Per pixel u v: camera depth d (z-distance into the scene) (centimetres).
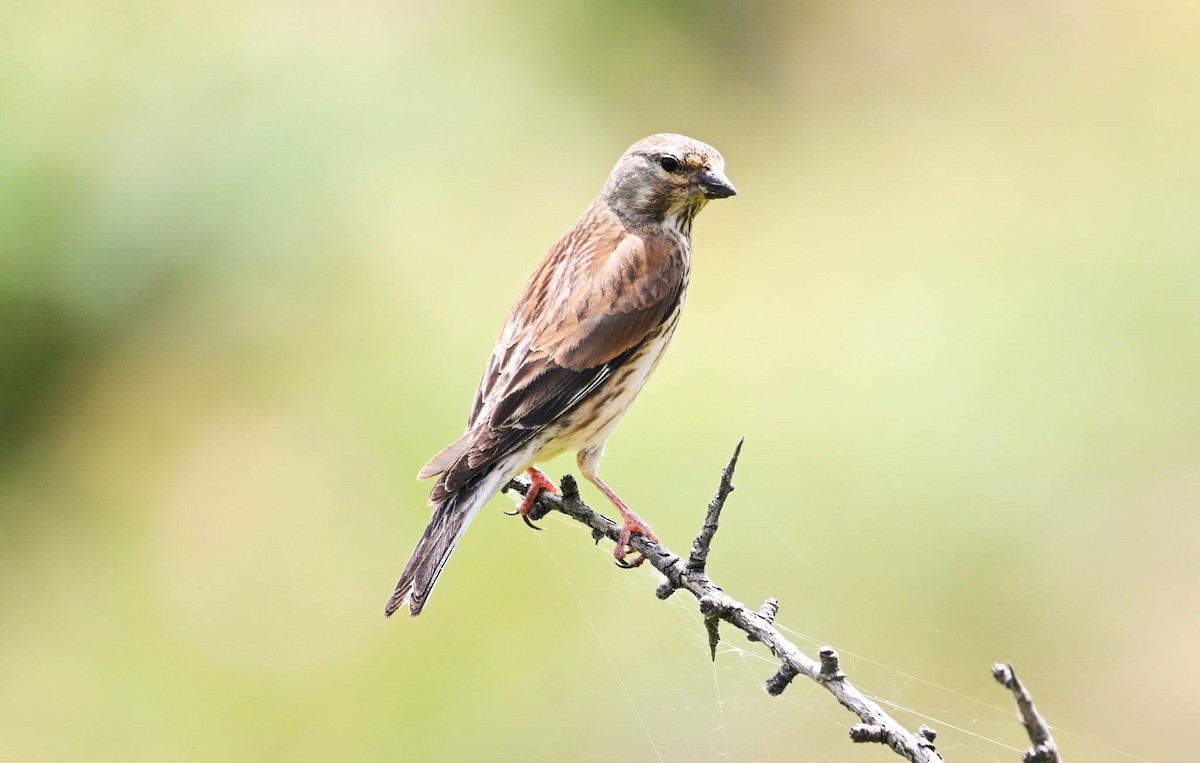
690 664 977
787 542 1144
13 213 1359
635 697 980
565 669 1011
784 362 1349
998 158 1623
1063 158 1609
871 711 499
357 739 1053
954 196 1563
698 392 1279
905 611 1117
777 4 1702
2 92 1398
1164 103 1669
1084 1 1786
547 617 1036
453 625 1053
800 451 1226
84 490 1285
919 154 1628
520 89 1552
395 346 1329
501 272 1407
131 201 1384
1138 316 1366
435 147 1478
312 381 1313
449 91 1524
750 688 949
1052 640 1112
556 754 994
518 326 741
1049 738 394
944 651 1089
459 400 1267
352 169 1434
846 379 1304
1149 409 1264
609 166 1548
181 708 1110
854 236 1534
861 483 1197
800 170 1617
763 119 1667
